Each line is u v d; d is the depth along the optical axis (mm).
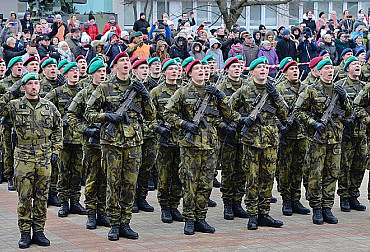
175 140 12922
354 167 14211
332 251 10891
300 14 38344
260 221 12703
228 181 13352
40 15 27812
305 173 14586
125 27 37500
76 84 13891
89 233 12031
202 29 24656
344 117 13219
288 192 13859
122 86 11656
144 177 13961
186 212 12078
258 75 12438
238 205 13539
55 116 11305
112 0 35125
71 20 24156
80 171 13508
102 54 19828
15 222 12820
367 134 14336
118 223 11641
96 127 12234
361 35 25641
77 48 21078
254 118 12297
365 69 15664
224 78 13969
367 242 11484
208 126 12016
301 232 12219
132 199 11695
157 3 37438
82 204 14430
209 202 14430
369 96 13531
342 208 14203
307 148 13094
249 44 22031
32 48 18859
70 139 13289
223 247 11094
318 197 12969
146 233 12109
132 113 11609
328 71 12898
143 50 20859
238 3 29703
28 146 11047
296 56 23094
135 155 11555
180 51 20312
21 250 10930
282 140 13430
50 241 11477
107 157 11531
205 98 12039
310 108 13055
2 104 11062
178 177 13141
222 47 22516
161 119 13398
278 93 12406
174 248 11016
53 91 13844
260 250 10914
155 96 13438
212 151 12023
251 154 12383
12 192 15789
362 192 16109
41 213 11211
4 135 15680
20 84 11641
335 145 12953
